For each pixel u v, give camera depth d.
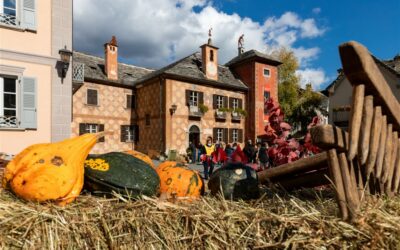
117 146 23.16
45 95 9.86
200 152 15.84
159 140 21.36
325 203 1.81
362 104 1.33
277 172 2.39
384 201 1.59
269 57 26.23
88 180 1.93
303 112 30.52
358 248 1.30
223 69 26.47
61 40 10.20
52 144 1.96
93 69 23.44
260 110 25.25
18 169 1.79
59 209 1.60
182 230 1.52
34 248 1.37
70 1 10.45
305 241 1.31
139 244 1.46
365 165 1.46
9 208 1.59
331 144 1.32
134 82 24.17
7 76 9.26
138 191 1.91
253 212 1.64
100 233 1.47
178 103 21.48
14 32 9.30
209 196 2.28
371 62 1.29
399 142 1.71
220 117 23.47
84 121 21.62
